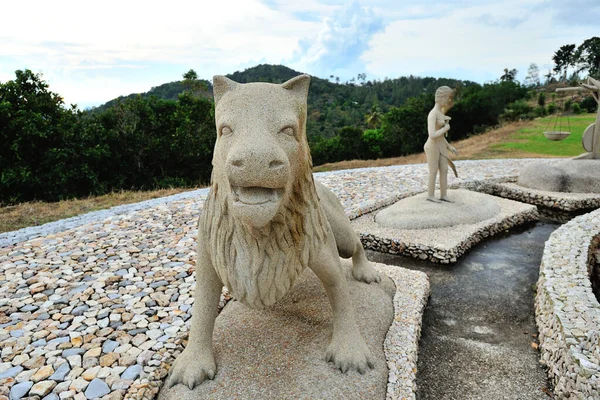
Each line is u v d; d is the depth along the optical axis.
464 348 3.50
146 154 14.74
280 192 1.96
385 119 28.64
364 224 6.32
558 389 2.86
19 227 6.94
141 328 3.36
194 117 15.86
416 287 3.96
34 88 12.38
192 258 4.88
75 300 3.85
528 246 5.95
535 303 4.09
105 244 5.39
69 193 12.05
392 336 3.15
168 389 2.59
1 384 2.68
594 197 7.77
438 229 5.98
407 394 2.58
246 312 3.37
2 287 4.14
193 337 2.68
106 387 2.64
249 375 2.61
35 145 11.63
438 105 6.33
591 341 2.79
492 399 2.90
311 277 3.83
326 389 2.49
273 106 2.02
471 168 10.63
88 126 13.22
